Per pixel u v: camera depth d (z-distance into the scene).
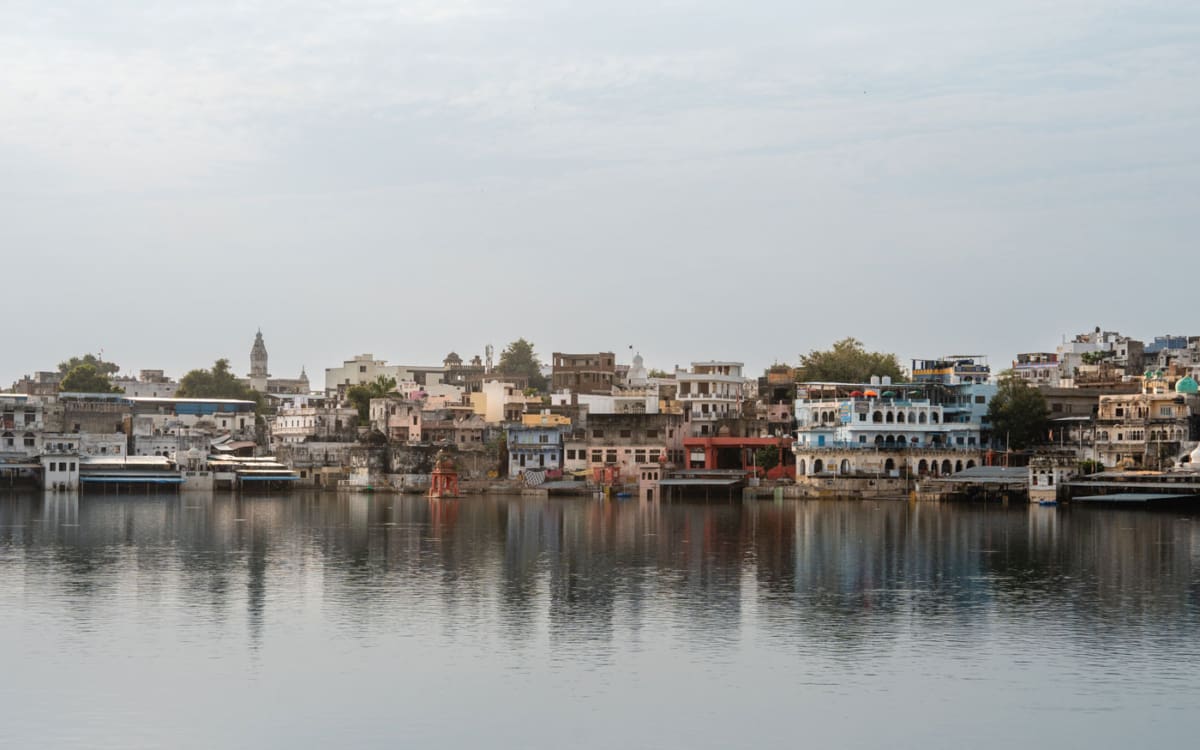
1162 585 102.69
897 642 81.31
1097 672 73.94
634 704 68.25
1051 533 144.38
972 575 108.44
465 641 81.56
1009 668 74.75
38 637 81.94
